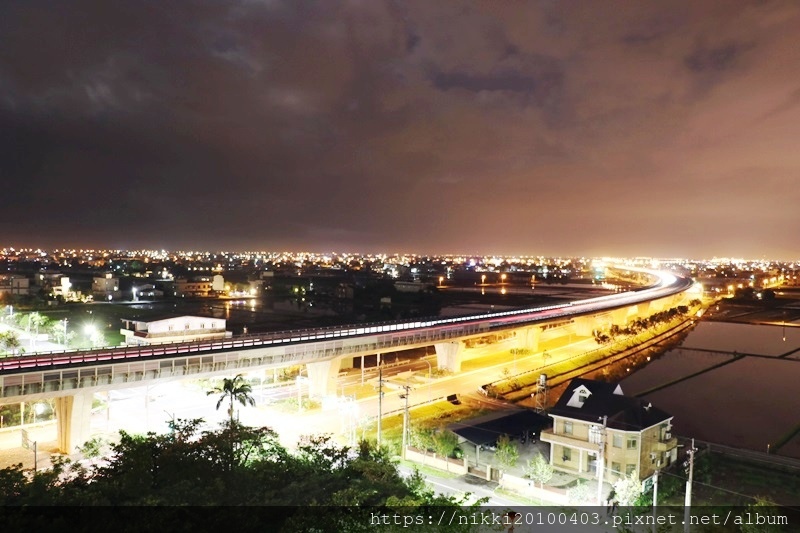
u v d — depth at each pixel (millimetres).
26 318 140500
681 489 57625
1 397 60656
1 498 34719
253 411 82562
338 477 42438
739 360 146375
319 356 91312
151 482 38969
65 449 65438
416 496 36688
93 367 67188
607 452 58438
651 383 119188
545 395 93750
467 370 118312
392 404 88688
